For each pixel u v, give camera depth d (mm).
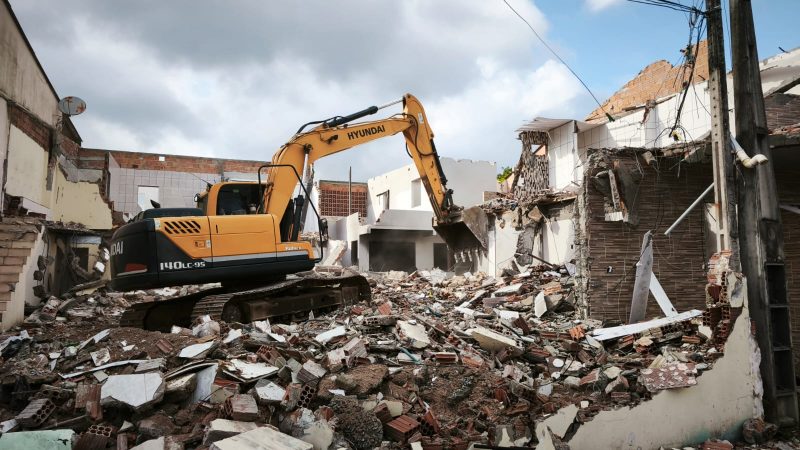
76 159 22484
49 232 13828
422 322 8188
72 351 6402
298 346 6793
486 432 5449
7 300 8547
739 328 6602
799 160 8953
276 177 10070
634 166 9375
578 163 18078
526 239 17078
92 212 16969
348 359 6074
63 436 4270
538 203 16266
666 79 20828
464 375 6312
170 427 4664
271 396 4914
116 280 8523
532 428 5480
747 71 7086
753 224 6914
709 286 7117
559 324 9422
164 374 5332
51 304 10828
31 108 13156
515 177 20562
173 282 8312
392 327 8086
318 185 33875
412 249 27578
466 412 5801
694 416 6230
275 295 9570
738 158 6840
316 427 4605
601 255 9422
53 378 5461
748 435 6340
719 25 7145
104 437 4434
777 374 6922
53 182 15000
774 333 6953
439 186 14234
